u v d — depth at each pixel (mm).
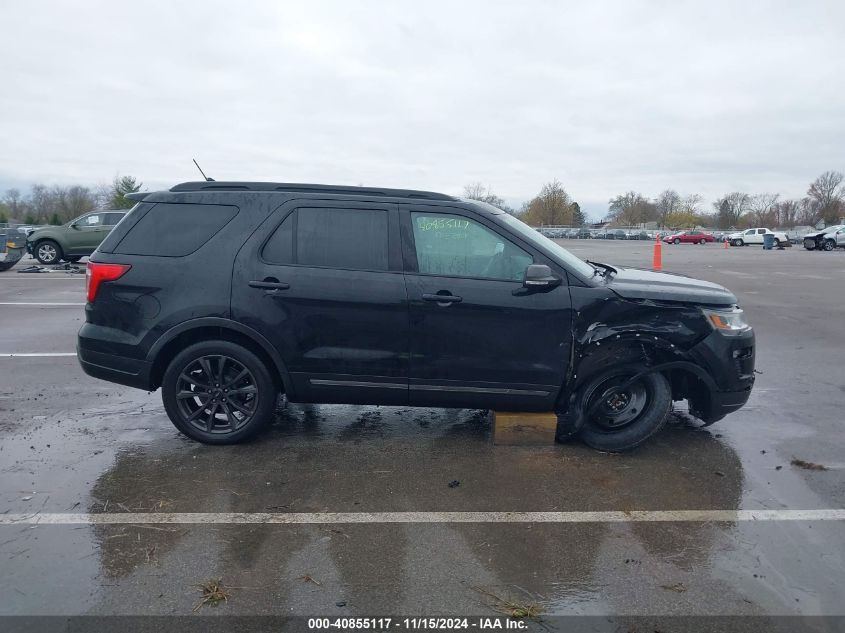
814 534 3420
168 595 2832
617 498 3828
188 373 4500
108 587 2883
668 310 4293
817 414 5445
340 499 3785
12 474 4070
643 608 2781
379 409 5484
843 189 93938
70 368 6816
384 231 4375
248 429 4523
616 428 4543
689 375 4590
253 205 4465
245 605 2775
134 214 4555
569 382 4371
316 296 4293
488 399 4418
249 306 4324
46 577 2951
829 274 18281
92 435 4789
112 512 3582
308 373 4391
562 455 4477
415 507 3697
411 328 4301
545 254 4332
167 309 4371
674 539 3359
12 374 6559
